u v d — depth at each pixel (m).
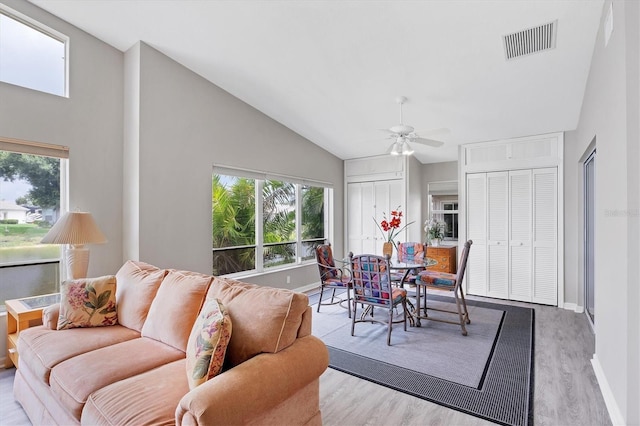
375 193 6.34
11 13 2.89
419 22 2.78
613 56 2.18
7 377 2.66
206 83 4.04
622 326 1.97
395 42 3.06
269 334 1.68
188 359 1.64
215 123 4.14
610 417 2.10
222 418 1.28
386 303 3.45
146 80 3.44
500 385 2.51
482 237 5.28
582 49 2.91
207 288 2.16
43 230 3.12
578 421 2.08
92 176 3.36
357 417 2.14
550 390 2.43
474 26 2.76
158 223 3.53
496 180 5.17
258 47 3.36
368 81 3.76
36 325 2.85
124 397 1.53
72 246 2.98
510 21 2.66
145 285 2.49
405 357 3.03
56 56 3.18
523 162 4.93
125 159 3.57
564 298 4.63
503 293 5.11
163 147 3.58
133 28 3.22
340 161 6.64
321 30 3.02
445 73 3.46
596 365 2.66
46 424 1.86
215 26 3.10
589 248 3.98
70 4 2.94
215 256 4.30
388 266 3.34
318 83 3.93
